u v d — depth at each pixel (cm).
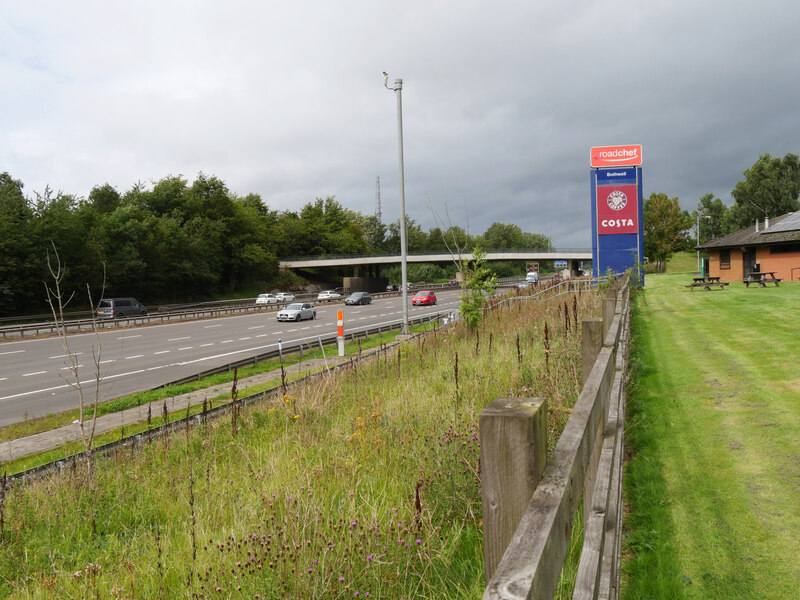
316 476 562
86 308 5619
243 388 1592
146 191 9019
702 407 751
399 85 2456
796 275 3600
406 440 639
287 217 13000
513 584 103
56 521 593
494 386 862
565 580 324
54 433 1218
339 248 12788
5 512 605
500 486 165
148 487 672
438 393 935
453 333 1891
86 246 5712
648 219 7738
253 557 392
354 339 2688
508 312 2322
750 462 557
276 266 10406
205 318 4709
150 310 5416
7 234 4959
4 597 442
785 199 8756
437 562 383
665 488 511
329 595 349
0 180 6831
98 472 726
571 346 880
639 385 892
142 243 6919
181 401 1478
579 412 232
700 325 1570
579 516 407
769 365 984
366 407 901
